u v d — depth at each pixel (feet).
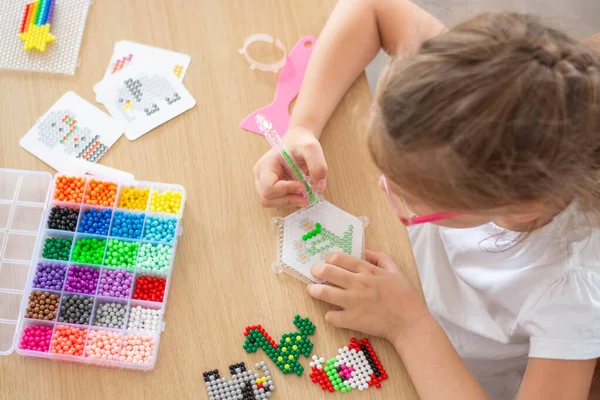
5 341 2.64
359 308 2.72
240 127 3.05
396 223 2.92
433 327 2.73
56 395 2.53
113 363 2.58
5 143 2.95
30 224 2.83
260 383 2.59
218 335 2.66
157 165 2.96
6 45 3.14
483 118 1.82
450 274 3.49
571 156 1.94
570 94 1.82
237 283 2.75
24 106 3.03
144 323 2.69
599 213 2.28
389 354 2.70
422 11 3.29
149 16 3.24
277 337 2.68
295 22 3.30
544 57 1.83
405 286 2.80
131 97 3.08
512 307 3.04
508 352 3.40
